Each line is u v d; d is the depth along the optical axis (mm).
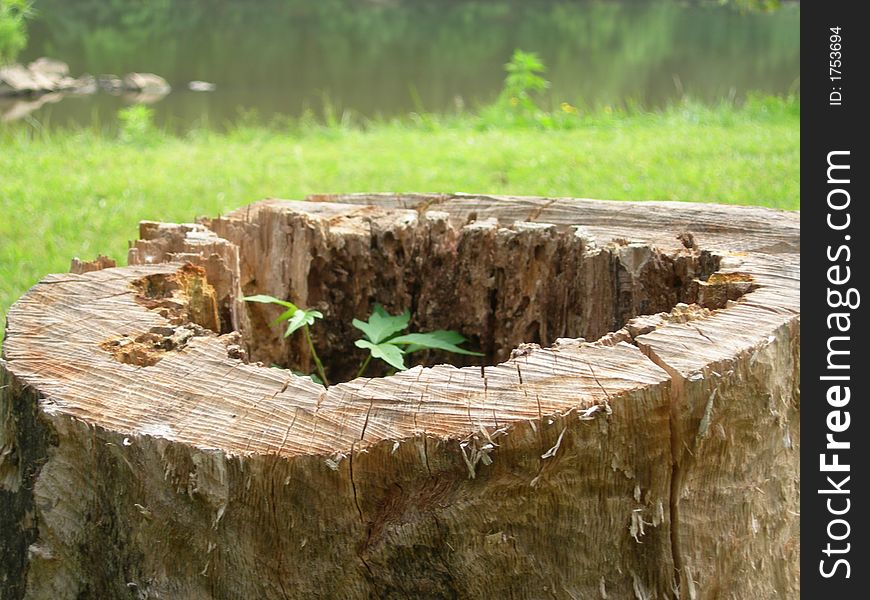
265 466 2619
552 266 4531
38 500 2939
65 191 9500
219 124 14984
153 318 3389
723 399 2943
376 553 2768
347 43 25219
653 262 4195
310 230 4723
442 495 2709
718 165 10086
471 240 4691
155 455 2686
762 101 14344
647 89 16859
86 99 17500
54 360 3051
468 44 24453
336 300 4879
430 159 11094
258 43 25438
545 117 13844
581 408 2693
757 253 4133
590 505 2844
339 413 2742
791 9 26281
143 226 4559
